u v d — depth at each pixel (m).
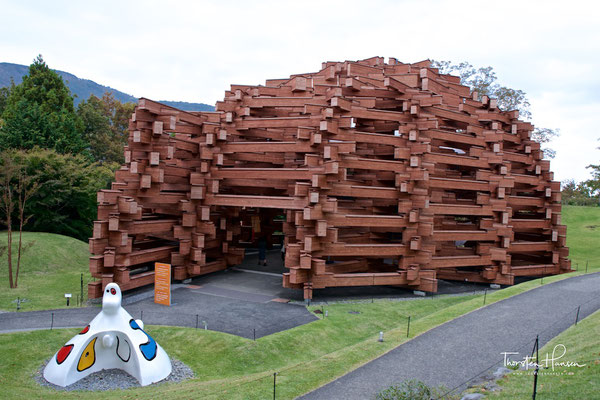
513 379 17.47
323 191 34.09
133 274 41.22
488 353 21.67
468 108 43.91
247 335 26.16
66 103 71.62
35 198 51.97
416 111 38.03
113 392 18.23
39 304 31.77
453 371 19.67
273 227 60.50
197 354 23.69
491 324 26.17
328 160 33.84
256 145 37.94
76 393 17.98
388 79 37.66
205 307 31.92
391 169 36.94
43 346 23.53
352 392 17.75
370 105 37.44
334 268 36.94
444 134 40.53
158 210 40.88
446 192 47.00
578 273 43.16
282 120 38.53
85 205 56.31
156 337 25.50
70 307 31.16
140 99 33.78
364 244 36.56
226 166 42.28
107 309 20.25
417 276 37.41
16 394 17.31
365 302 35.03
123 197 33.06
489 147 43.81
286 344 25.06
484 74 77.75
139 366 19.67
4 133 56.50
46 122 61.03
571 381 15.83
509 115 47.56
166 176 38.47
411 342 23.50
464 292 40.06
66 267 44.44
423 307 34.16
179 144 38.00
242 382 18.98
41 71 70.19
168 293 32.16
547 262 48.72
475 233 41.81
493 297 32.91
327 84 41.16
